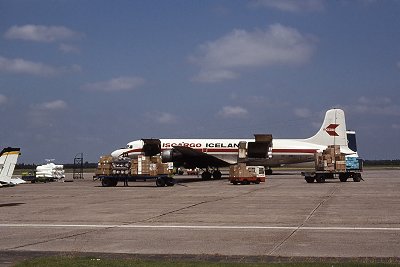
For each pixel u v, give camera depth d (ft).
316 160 172.45
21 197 119.14
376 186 143.33
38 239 56.54
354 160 174.19
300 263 40.68
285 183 166.20
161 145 218.59
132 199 108.68
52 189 152.15
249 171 163.53
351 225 64.08
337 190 126.41
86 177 268.21
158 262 42.01
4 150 96.17
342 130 231.30
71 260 42.60
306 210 81.41
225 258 44.78
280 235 57.31
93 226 66.69
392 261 41.93
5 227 66.64
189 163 199.31
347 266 38.88
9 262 43.34
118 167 161.89
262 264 40.52
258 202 96.73
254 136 206.28
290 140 230.89
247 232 59.98
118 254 47.26
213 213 79.36
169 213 80.18
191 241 54.24
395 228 61.21
